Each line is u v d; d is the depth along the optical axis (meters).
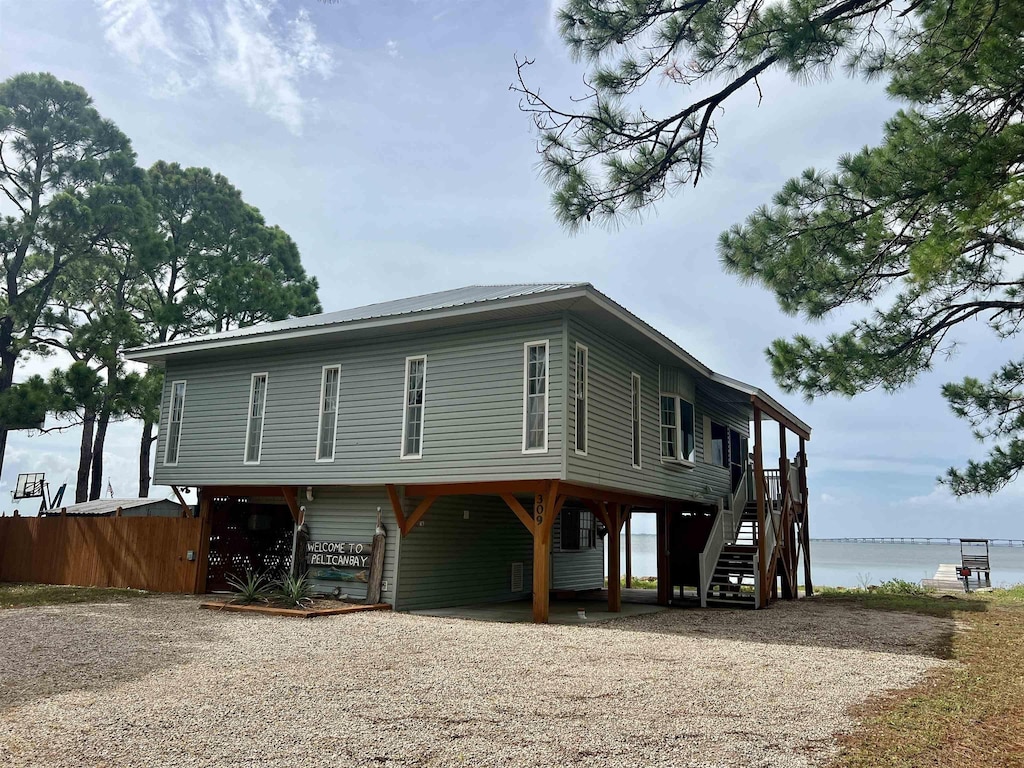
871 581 31.86
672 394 15.81
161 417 16.86
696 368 15.94
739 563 15.82
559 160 6.92
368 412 13.83
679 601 16.64
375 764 4.62
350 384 14.19
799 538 19.64
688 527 17.20
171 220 28.28
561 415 11.52
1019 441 12.88
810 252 9.01
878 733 5.40
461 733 5.30
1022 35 6.31
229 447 15.62
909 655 8.91
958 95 7.45
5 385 22.86
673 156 6.83
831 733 5.39
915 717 5.86
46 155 24.41
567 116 6.72
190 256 28.36
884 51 7.46
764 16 6.10
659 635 10.46
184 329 27.03
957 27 6.86
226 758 4.72
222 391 16.03
